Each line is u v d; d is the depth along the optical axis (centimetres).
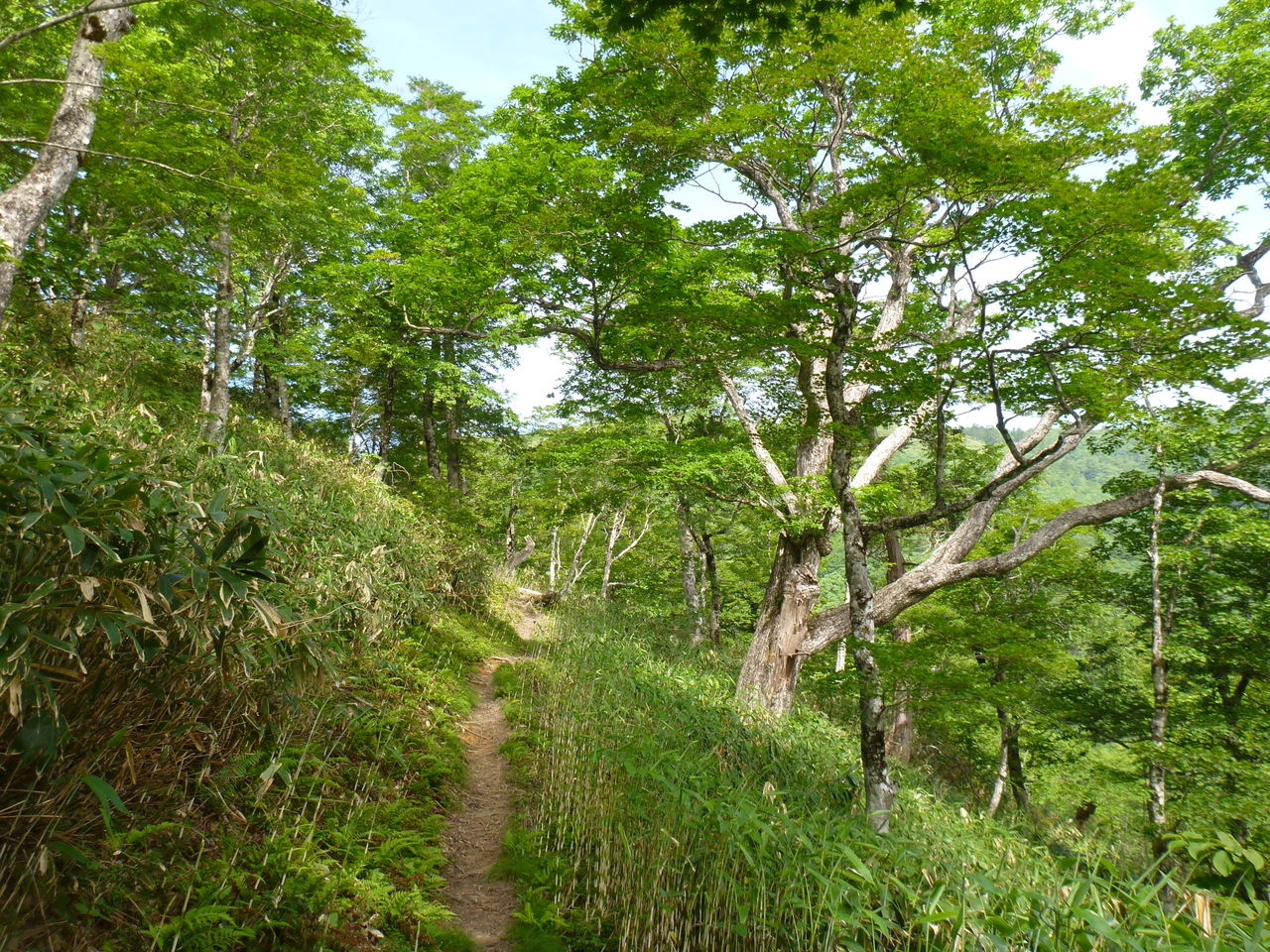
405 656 697
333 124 1120
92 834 284
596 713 594
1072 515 998
